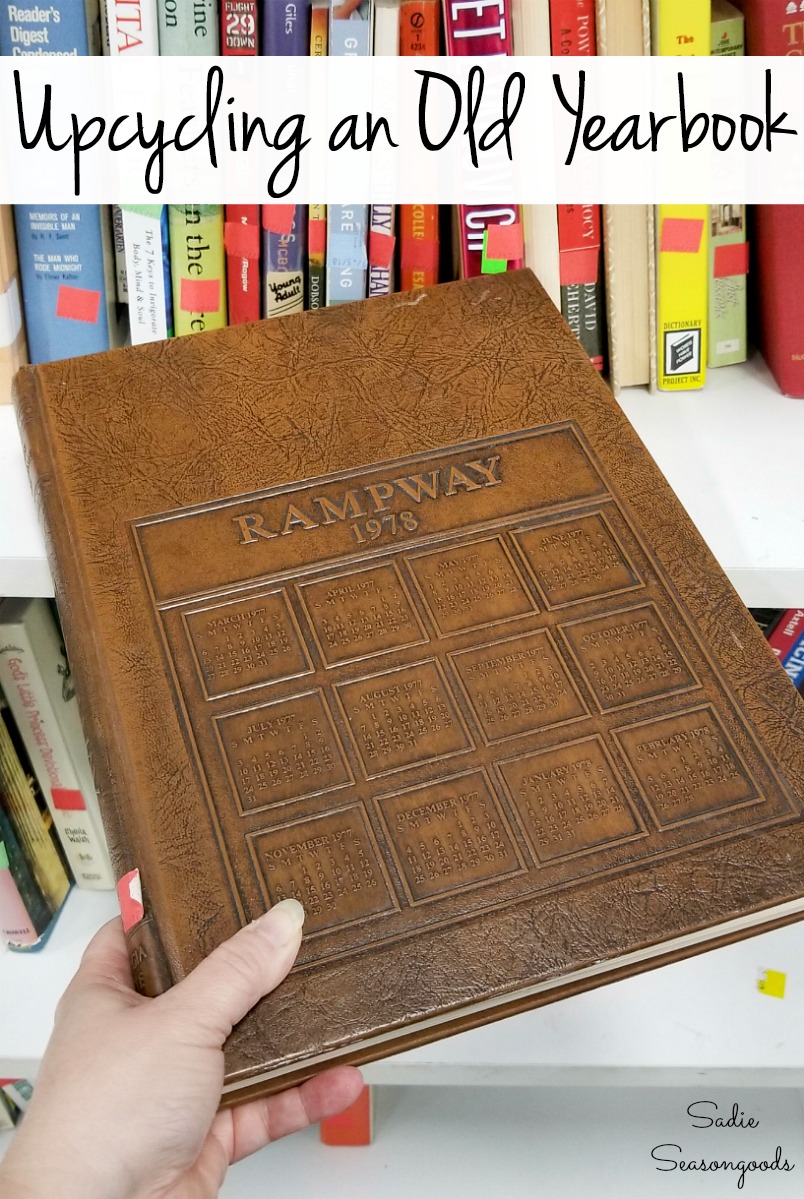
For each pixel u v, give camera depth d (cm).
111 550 60
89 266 75
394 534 60
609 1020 83
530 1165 99
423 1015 48
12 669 82
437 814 52
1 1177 49
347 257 76
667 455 74
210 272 76
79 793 90
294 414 65
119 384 67
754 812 52
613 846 51
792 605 67
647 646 56
